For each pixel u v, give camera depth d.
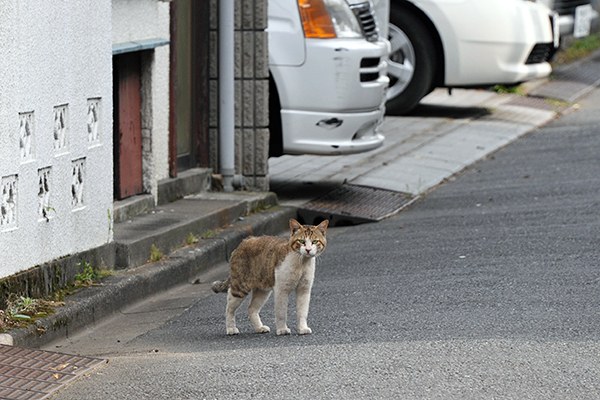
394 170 33.78
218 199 27.38
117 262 21.97
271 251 17.83
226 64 28.39
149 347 17.83
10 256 18.50
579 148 37.16
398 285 21.22
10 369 15.76
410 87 42.75
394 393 14.45
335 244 25.97
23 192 18.80
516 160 35.81
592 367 15.34
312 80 28.64
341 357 16.02
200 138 28.73
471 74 42.72
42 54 19.17
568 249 23.50
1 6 17.94
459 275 21.75
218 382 15.05
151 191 25.66
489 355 15.91
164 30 26.23
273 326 18.97
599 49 63.69
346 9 29.05
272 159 35.19
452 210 29.03
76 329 19.06
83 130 20.67
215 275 23.64
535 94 48.66
